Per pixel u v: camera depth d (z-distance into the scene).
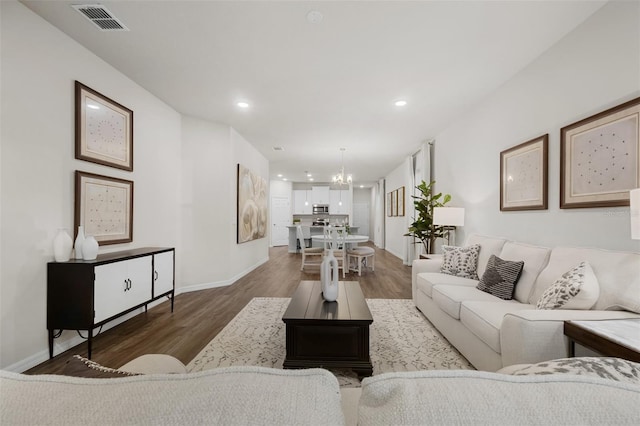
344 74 2.93
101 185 2.67
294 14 2.06
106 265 2.29
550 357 1.44
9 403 0.37
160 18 2.11
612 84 1.93
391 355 2.24
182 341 2.50
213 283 4.37
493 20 2.13
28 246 2.04
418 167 6.18
